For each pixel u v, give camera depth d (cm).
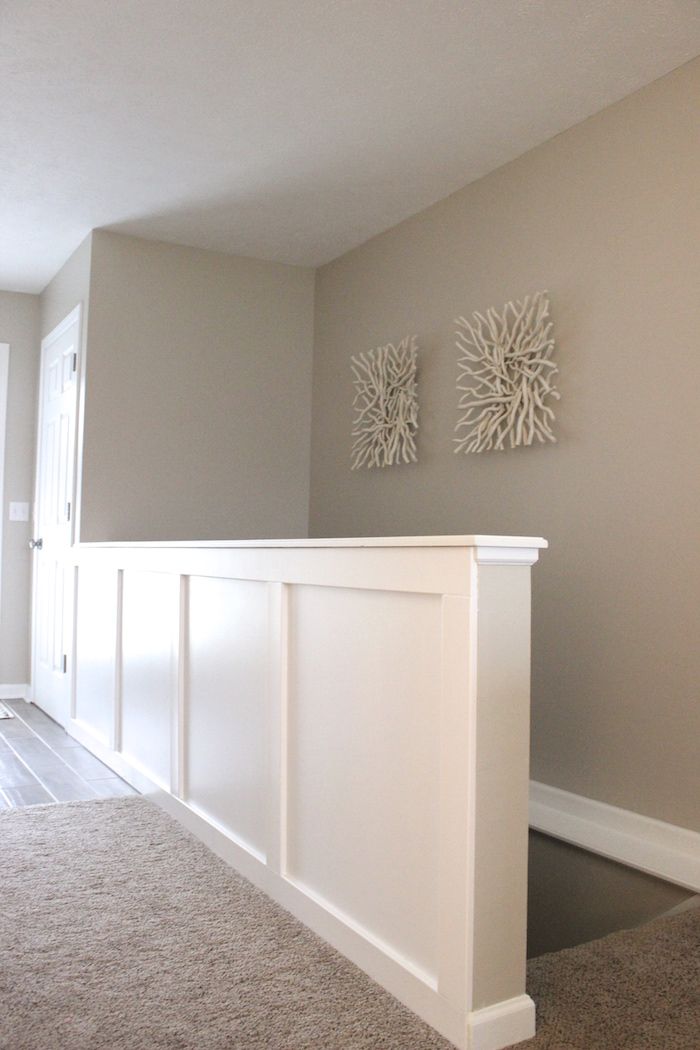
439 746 164
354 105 291
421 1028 160
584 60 261
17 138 318
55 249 436
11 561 513
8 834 263
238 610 243
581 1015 166
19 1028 158
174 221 397
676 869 250
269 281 450
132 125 307
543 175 313
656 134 270
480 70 268
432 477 366
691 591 254
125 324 414
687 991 176
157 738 300
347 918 189
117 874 232
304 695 209
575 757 291
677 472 259
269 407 448
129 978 177
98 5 239
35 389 518
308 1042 155
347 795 191
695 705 252
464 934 153
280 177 347
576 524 293
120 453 412
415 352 375
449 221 361
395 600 178
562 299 302
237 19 245
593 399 288
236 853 237
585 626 289
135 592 327
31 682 505
